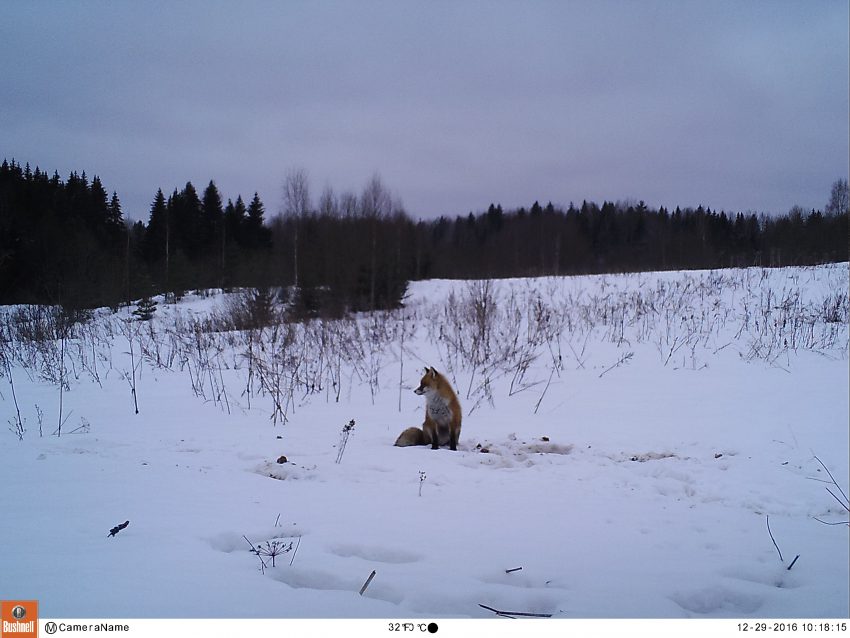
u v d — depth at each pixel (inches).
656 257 1660.9
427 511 208.7
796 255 1073.5
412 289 1042.1
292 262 1083.3
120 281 1168.2
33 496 211.2
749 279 791.1
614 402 433.1
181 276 1309.1
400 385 463.5
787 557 180.1
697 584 156.1
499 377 512.4
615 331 633.0
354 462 282.7
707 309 692.1
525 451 325.7
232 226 1870.1
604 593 148.1
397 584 146.2
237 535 176.7
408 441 342.6
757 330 596.4
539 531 192.5
